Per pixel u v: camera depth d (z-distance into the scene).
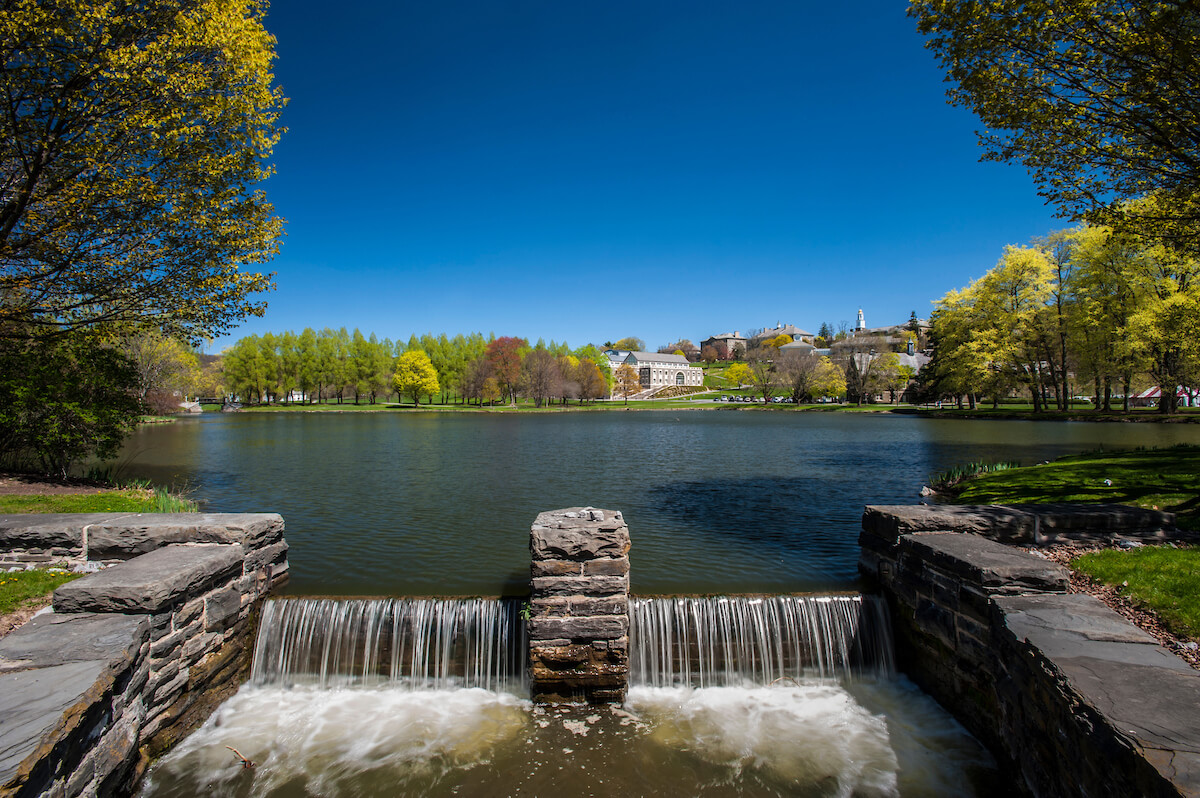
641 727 7.27
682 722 7.40
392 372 123.25
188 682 7.05
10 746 4.15
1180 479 13.20
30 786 4.09
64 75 13.15
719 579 10.52
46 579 8.08
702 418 79.38
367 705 7.83
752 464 27.59
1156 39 9.09
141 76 13.20
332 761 6.65
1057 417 52.72
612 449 35.28
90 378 17.19
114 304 16.12
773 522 15.27
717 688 8.23
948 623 7.48
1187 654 6.05
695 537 13.64
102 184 13.88
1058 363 58.75
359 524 15.04
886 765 6.57
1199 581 7.21
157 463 27.84
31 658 5.40
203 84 14.48
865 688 8.26
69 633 5.86
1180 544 8.79
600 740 7.01
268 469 25.77
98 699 5.07
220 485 21.27
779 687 8.28
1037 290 51.97
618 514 8.23
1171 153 10.16
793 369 105.25
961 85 11.31
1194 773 3.70
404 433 49.44
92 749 5.17
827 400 121.12
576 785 6.22
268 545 9.35
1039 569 6.81
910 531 9.12
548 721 7.41
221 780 6.30
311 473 24.56
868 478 22.92
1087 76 10.16
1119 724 4.32
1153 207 11.81
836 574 10.81
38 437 16.05
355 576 10.75
